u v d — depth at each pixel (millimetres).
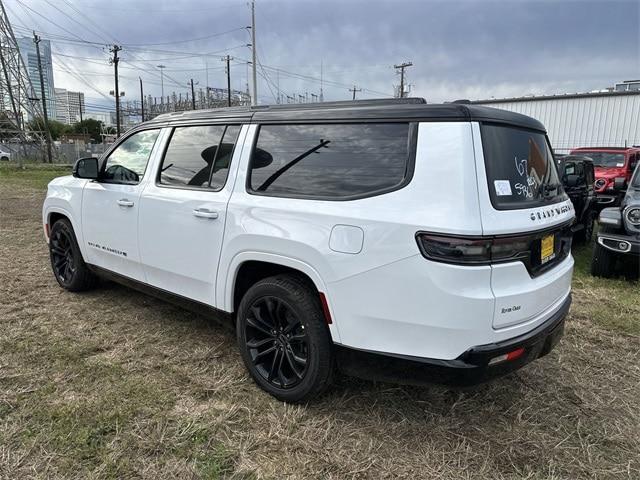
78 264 4578
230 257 3041
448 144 2320
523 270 2410
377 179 2496
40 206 11625
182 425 2662
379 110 2570
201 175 3346
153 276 3719
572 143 23219
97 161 4105
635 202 5691
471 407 2959
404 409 2908
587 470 2443
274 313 2908
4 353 3436
